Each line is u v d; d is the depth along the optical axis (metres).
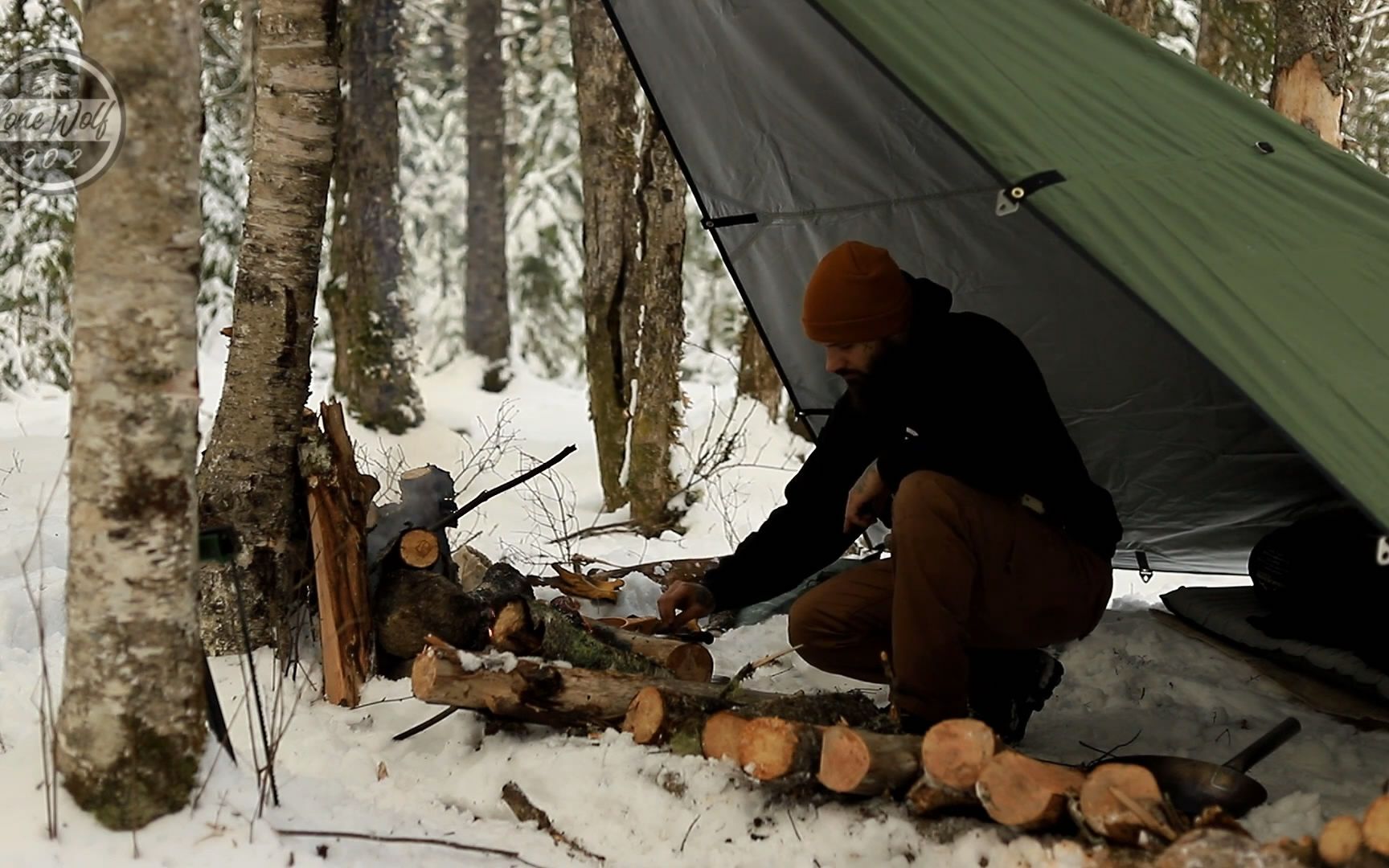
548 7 17.23
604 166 6.88
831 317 2.90
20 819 2.17
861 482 3.38
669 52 3.59
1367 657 3.47
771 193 3.86
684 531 6.68
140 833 2.19
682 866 2.45
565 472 8.29
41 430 9.04
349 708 3.26
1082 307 3.71
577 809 2.64
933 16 2.57
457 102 18.58
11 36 9.78
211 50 12.41
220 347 13.41
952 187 3.51
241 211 13.22
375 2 9.07
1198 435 3.84
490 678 2.88
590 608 4.20
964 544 2.75
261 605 3.54
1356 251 2.44
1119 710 3.54
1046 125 2.44
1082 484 2.96
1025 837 2.32
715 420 8.48
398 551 3.49
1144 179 2.41
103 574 2.18
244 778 2.42
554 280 18.06
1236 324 2.23
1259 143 2.64
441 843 2.46
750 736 2.52
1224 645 3.98
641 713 2.78
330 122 3.53
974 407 2.83
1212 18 8.95
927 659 2.74
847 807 2.55
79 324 2.17
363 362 9.06
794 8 3.15
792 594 4.52
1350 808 2.72
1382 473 2.08
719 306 16.42
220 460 3.53
